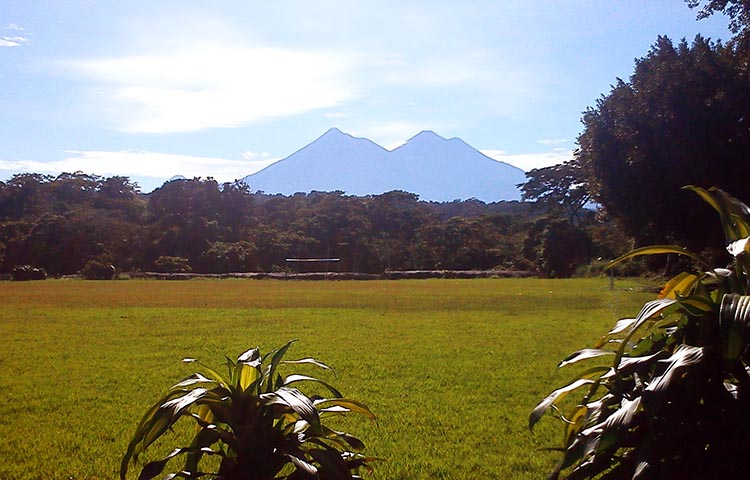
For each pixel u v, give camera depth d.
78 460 6.02
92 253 59.78
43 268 57.34
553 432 6.80
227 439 2.81
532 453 6.08
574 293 29.69
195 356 12.40
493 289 34.44
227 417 2.85
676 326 2.62
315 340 14.63
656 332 2.70
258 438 2.77
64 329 17.16
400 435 6.76
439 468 5.64
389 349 13.14
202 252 61.34
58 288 39.12
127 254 61.34
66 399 8.75
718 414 2.31
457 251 61.22
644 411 2.35
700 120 25.94
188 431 6.85
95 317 20.53
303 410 2.60
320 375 10.24
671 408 2.34
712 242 27.41
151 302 27.36
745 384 2.31
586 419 2.71
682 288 2.73
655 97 26.69
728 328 2.17
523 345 13.58
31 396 8.95
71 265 59.19
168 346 13.80
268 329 16.94
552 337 14.85
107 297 30.66
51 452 6.28
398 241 63.56
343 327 17.33
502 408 7.99
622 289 29.34
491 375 10.17
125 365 11.43
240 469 2.75
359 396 8.69
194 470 2.93
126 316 20.86
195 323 18.58
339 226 63.59
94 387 9.55
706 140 26.06
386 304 25.50
